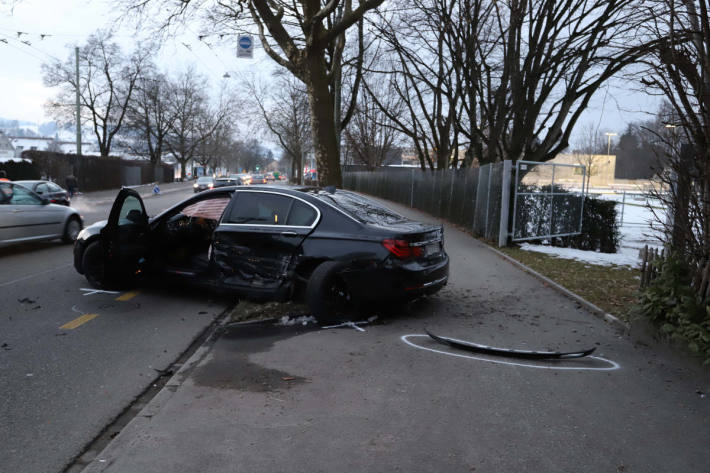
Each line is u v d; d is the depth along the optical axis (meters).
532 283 8.06
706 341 4.14
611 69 12.91
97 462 2.80
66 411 3.54
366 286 5.50
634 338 5.12
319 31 13.27
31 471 2.79
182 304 6.59
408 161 64.50
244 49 15.91
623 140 62.19
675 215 4.92
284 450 2.94
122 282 7.05
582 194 15.30
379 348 4.80
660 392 3.82
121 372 4.29
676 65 4.59
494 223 13.33
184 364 4.45
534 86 15.23
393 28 17.45
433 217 21.88
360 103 34.84
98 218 18.42
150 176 61.62
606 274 8.77
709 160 4.52
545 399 3.68
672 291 4.66
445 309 6.34
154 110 64.75
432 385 3.92
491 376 4.12
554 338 5.19
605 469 2.78
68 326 5.54
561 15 14.00
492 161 15.92
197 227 7.08
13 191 10.49
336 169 14.59
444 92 18.80
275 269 5.96
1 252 10.81
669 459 2.88
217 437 3.08
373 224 5.77
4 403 3.64
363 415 3.39
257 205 6.28
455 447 2.99
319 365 4.34
